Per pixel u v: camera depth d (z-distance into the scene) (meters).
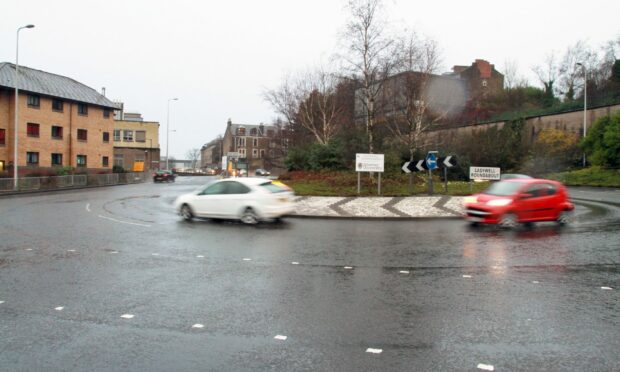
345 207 19.19
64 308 6.04
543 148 41.72
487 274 8.02
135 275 7.88
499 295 6.71
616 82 50.09
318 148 32.16
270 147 72.69
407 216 16.72
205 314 5.82
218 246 10.80
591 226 14.30
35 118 42.81
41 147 43.53
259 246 10.82
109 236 12.18
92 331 5.22
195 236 12.34
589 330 5.29
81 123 48.31
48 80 46.41
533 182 14.65
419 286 7.20
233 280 7.55
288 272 8.14
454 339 5.00
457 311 5.96
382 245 11.00
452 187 26.50
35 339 4.98
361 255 9.73
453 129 48.06
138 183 47.31
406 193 23.59
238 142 110.75
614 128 35.25
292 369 4.27
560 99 59.78
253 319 5.63
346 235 12.66
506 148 40.62
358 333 5.17
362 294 6.73
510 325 5.44
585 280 7.59
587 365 4.36
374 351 4.67
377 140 33.69
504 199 14.20
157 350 4.69
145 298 6.50
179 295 6.66
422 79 31.92
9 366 4.32
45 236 12.05
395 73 31.88
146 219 16.05
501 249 10.45
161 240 11.63
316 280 7.56
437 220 16.36
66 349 4.72
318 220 16.33
